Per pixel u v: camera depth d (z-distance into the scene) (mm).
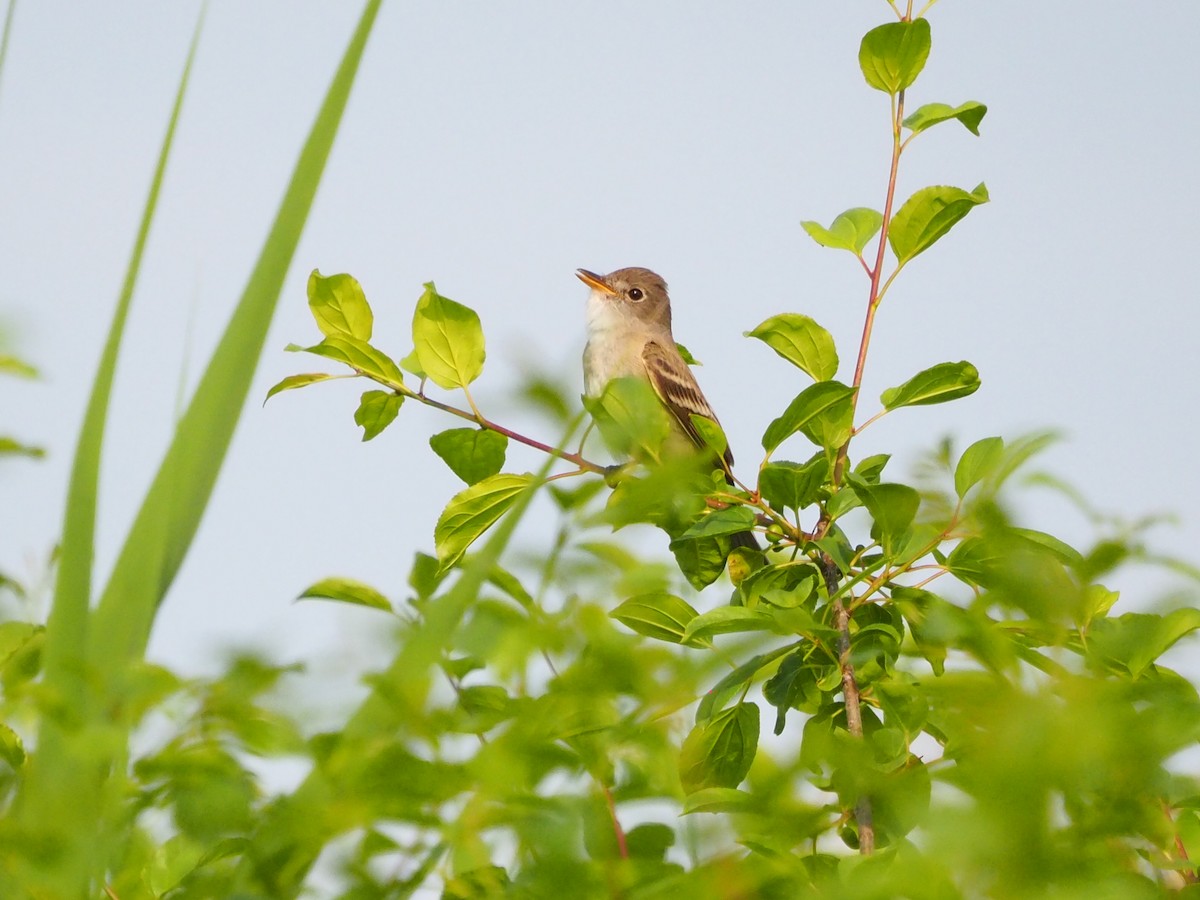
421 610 2742
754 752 5543
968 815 2033
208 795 2490
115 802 2494
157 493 3338
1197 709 2213
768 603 6539
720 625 5070
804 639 5867
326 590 3461
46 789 2523
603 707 2594
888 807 2441
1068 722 2074
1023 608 2822
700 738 5496
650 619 5070
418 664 2508
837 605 6281
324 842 2469
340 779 2416
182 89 3844
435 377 7043
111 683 2516
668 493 2752
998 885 2047
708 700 5461
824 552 6668
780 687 6285
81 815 2492
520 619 2646
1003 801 2016
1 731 3076
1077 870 2064
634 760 2688
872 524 6227
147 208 3766
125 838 2672
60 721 2514
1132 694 2256
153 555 3266
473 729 2559
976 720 2131
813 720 6023
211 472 3408
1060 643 2789
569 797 2629
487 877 2602
